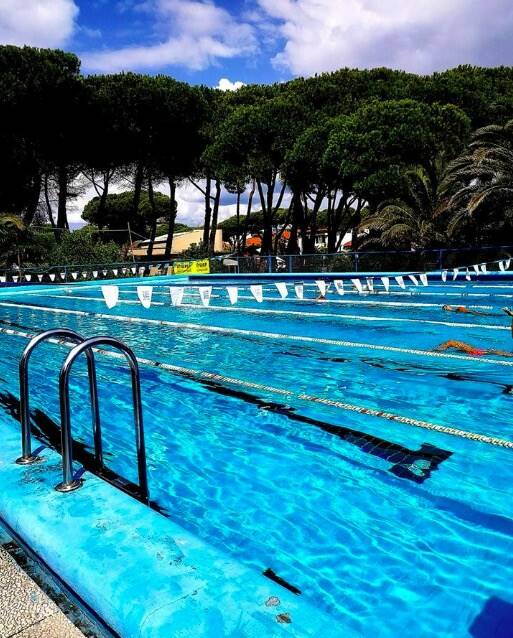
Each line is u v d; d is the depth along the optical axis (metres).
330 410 4.20
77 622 1.45
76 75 25.33
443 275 11.91
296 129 22.33
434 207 17.30
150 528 1.73
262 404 4.42
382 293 12.58
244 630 1.24
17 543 1.86
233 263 20.28
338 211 25.11
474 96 22.02
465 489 2.79
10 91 21.97
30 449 2.32
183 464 3.21
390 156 18.97
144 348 6.98
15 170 23.14
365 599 1.90
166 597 1.37
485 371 5.27
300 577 2.05
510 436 3.55
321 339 7.26
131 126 26.11
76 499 1.93
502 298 10.93
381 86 24.36
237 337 7.64
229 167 24.11
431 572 2.06
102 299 14.06
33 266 21.36
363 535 2.36
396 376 5.16
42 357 6.58
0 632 1.41
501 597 1.89
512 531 2.36
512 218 15.88
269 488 2.88
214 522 2.51
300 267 18.27
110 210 48.81
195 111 27.50
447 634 1.70
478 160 15.43
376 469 3.08
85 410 4.36
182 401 4.55
